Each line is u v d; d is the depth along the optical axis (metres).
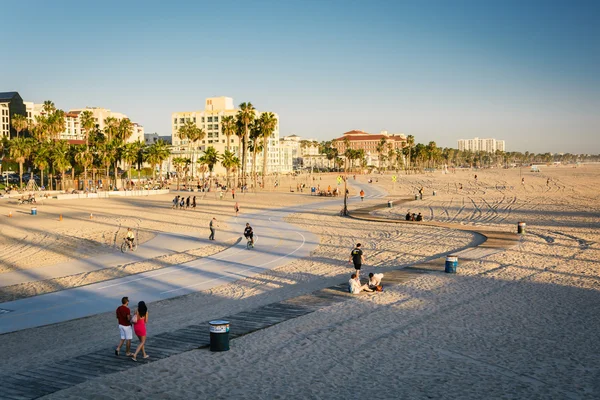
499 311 19.95
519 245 36.53
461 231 45.94
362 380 13.45
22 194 95.88
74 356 15.95
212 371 14.05
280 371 14.07
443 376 13.70
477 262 30.06
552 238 40.00
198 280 28.89
